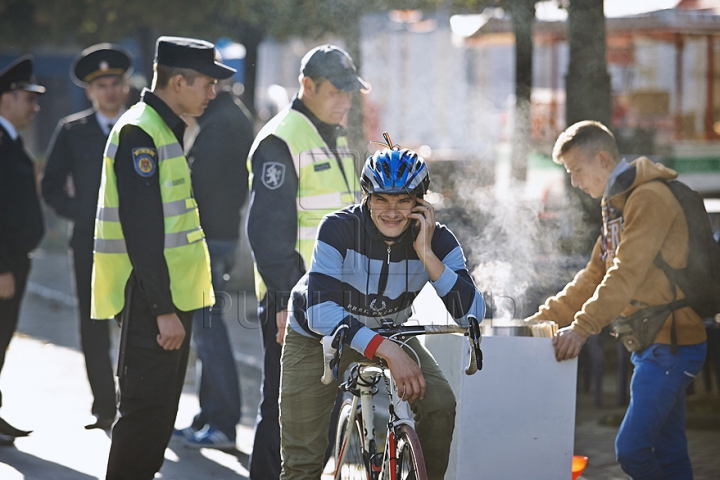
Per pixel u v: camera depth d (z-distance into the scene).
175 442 16.12
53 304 33.34
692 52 34.84
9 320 16.50
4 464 14.56
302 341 10.06
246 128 16.22
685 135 34.00
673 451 11.29
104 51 17.06
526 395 10.02
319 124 12.26
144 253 11.15
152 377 11.48
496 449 10.00
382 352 8.62
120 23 34.03
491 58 42.56
